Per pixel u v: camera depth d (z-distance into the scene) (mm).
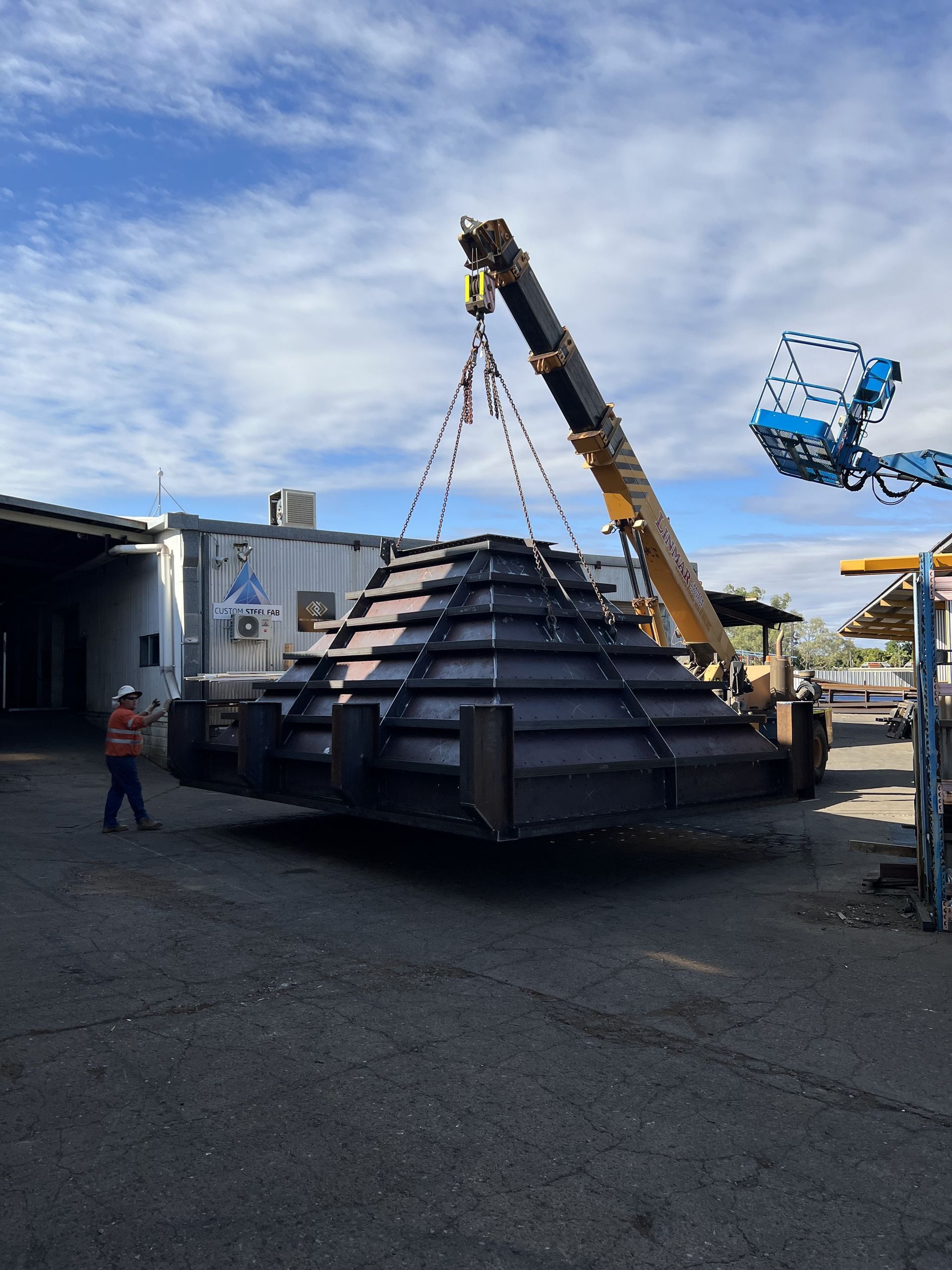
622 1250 2777
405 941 6172
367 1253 2754
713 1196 3078
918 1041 4430
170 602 19031
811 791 9281
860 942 6137
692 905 7180
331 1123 3576
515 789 6910
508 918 6797
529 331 10375
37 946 5977
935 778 6418
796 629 92562
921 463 13312
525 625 8570
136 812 10852
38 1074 4016
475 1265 2701
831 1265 2713
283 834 10594
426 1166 3250
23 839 10227
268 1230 2865
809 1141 3453
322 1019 4695
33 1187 3104
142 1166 3244
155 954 5812
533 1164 3270
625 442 11742
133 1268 2680
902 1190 3125
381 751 8102
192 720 10578
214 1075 4008
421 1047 4336
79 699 25703
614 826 7598
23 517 17891
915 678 7023
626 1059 4207
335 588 20500
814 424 13250
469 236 9516
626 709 8461
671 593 12992
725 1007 4895
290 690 10203
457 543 9500
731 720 9055
